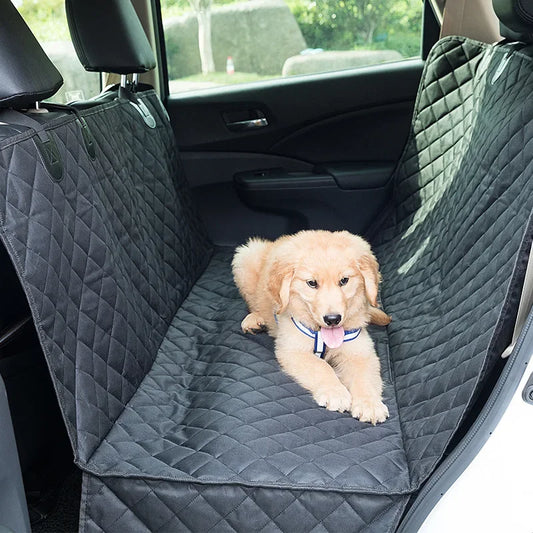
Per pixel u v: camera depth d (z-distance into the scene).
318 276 1.94
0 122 1.53
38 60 1.57
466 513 1.33
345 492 1.45
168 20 3.05
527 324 1.31
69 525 1.78
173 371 2.02
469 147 2.20
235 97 3.07
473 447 1.33
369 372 1.92
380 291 2.47
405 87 3.02
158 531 1.51
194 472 1.50
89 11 2.13
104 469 1.51
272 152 3.14
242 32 3.11
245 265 2.39
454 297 1.91
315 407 1.78
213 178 3.16
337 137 3.10
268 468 1.51
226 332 2.25
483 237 1.83
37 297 1.44
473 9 2.56
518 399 1.30
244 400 1.79
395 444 1.62
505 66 2.05
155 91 2.88
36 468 1.75
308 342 2.02
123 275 1.90
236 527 1.49
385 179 2.97
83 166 1.78
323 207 3.02
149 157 2.44
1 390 1.30
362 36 3.08
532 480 1.30
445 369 1.68
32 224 1.47
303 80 3.05
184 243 2.61
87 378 1.61
